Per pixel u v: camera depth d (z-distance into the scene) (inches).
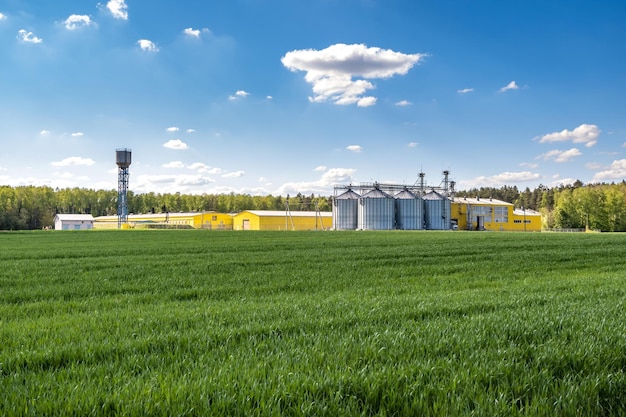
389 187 4224.9
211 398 170.6
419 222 4052.7
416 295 463.2
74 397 169.3
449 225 4234.7
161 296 490.6
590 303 378.9
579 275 679.7
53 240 1988.2
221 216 4827.8
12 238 2176.4
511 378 190.4
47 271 759.1
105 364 215.2
